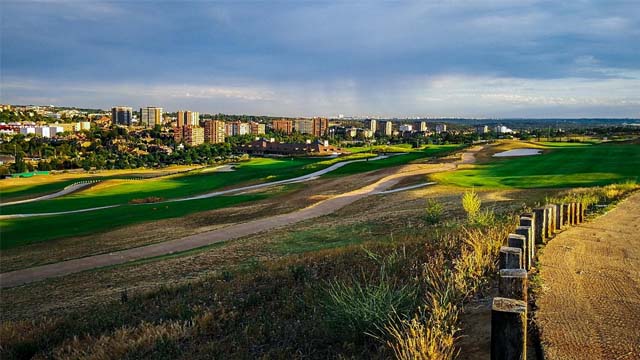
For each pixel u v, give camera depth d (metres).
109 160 172.38
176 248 29.78
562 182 40.22
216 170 119.06
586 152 68.81
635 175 41.06
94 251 31.25
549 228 12.00
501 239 10.42
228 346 7.70
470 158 80.88
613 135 136.00
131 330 9.23
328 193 49.84
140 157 186.75
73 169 157.00
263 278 12.73
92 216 49.41
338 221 32.19
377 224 28.16
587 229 12.95
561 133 161.12
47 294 19.56
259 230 33.28
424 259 11.28
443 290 7.50
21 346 9.80
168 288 14.25
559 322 6.20
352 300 7.26
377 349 6.23
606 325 6.09
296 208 41.78
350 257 13.69
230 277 14.29
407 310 6.71
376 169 78.88
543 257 9.69
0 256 31.95
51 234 39.91
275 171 100.44
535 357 5.38
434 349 5.29
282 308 9.55
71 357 8.34
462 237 12.62
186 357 7.45
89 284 20.47
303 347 7.14
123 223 43.06
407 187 48.56
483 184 43.66
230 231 33.91
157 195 73.31
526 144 105.12
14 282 24.64
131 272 21.89
